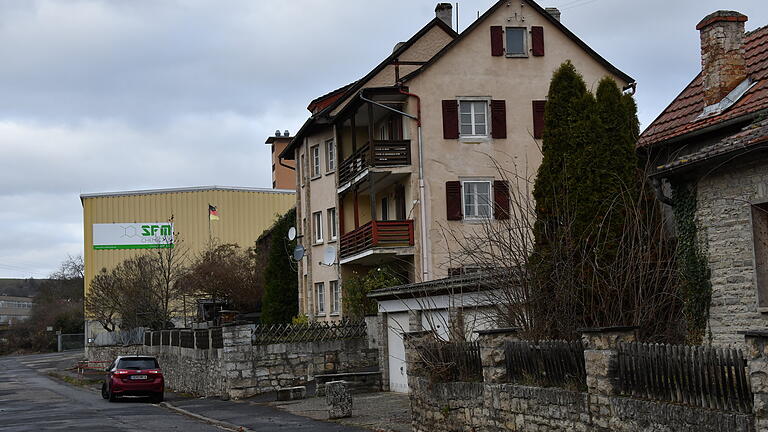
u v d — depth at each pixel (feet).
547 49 114.01
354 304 118.62
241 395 96.99
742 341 48.21
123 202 230.89
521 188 109.09
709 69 56.13
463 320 59.36
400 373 88.63
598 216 50.70
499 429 47.24
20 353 330.34
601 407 38.14
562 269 47.16
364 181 117.29
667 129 58.39
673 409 33.42
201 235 232.53
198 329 113.80
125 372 106.93
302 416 74.64
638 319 45.34
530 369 44.91
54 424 74.95
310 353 99.45
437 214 110.73
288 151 161.17
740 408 30.53
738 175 48.67
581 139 52.34
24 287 587.27
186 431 67.92
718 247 50.01
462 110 112.98
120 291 189.57
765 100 50.31
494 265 50.80
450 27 128.77
